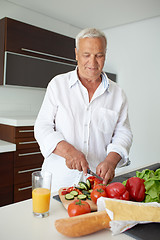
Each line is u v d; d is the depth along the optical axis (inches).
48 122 48.3
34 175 31.5
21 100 113.7
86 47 41.2
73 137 48.0
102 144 50.5
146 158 130.8
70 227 24.6
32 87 100.8
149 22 126.8
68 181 47.9
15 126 86.7
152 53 126.6
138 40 131.9
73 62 118.7
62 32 132.6
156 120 126.3
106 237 26.2
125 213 27.0
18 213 31.0
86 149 49.0
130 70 136.2
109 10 115.0
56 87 49.3
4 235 25.5
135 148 135.4
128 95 137.6
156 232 27.0
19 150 88.4
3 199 84.1
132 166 136.7
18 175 88.6
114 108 51.7
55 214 31.0
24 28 95.4
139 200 32.6
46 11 117.5
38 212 30.0
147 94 129.5
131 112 136.6
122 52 139.3
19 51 94.6
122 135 49.9
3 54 91.2
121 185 32.0
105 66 148.3
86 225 25.3
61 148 40.6
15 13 109.6
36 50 100.4
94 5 109.0
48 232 26.6
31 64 99.3
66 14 121.1
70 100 48.9
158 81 124.8
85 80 49.3
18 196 89.0
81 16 123.8
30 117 105.7
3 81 91.4
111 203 27.7
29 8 114.0
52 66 108.2
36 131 47.1
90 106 49.4
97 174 39.2
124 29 137.6
